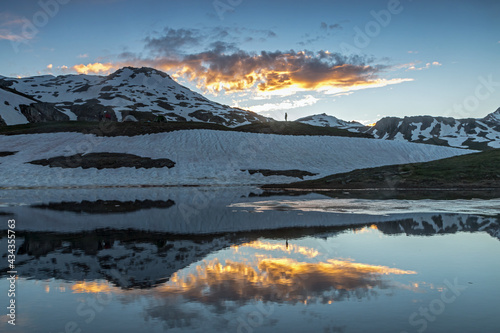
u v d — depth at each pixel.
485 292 6.16
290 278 7.10
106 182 47.59
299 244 10.51
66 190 38.09
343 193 32.03
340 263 8.28
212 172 54.72
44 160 55.97
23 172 50.84
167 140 68.62
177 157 60.31
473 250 9.44
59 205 22.84
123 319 5.12
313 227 13.61
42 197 29.17
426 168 44.69
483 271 7.48
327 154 69.06
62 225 14.75
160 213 18.55
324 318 5.09
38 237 12.13
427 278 7.04
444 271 7.52
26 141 66.25
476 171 40.19
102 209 20.53
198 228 13.73
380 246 10.07
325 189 37.81
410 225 13.77
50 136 69.50
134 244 10.80
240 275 7.35
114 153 60.09
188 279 7.09
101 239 11.67
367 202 23.22
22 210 20.19
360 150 73.31
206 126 84.06
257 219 16.08
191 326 4.85
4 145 63.84
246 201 25.02
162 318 5.15
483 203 21.69
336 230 12.90
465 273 7.34
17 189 39.59
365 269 7.73
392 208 19.56
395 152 74.38
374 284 6.68
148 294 6.22
